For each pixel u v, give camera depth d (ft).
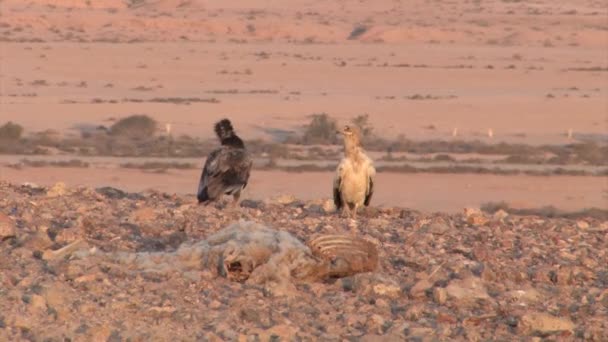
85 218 161.48
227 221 169.37
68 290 120.06
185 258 133.90
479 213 194.39
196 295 122.11
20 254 138.72
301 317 116.26
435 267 141.18
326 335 109.60
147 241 152.87
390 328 113.29
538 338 112.78
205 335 106.22
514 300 128.26
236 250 130.72
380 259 145.18
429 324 116.37
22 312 111.14
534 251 158.40
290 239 134.00
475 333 112.47
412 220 181.47
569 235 174.70
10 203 180.24
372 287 127.44
